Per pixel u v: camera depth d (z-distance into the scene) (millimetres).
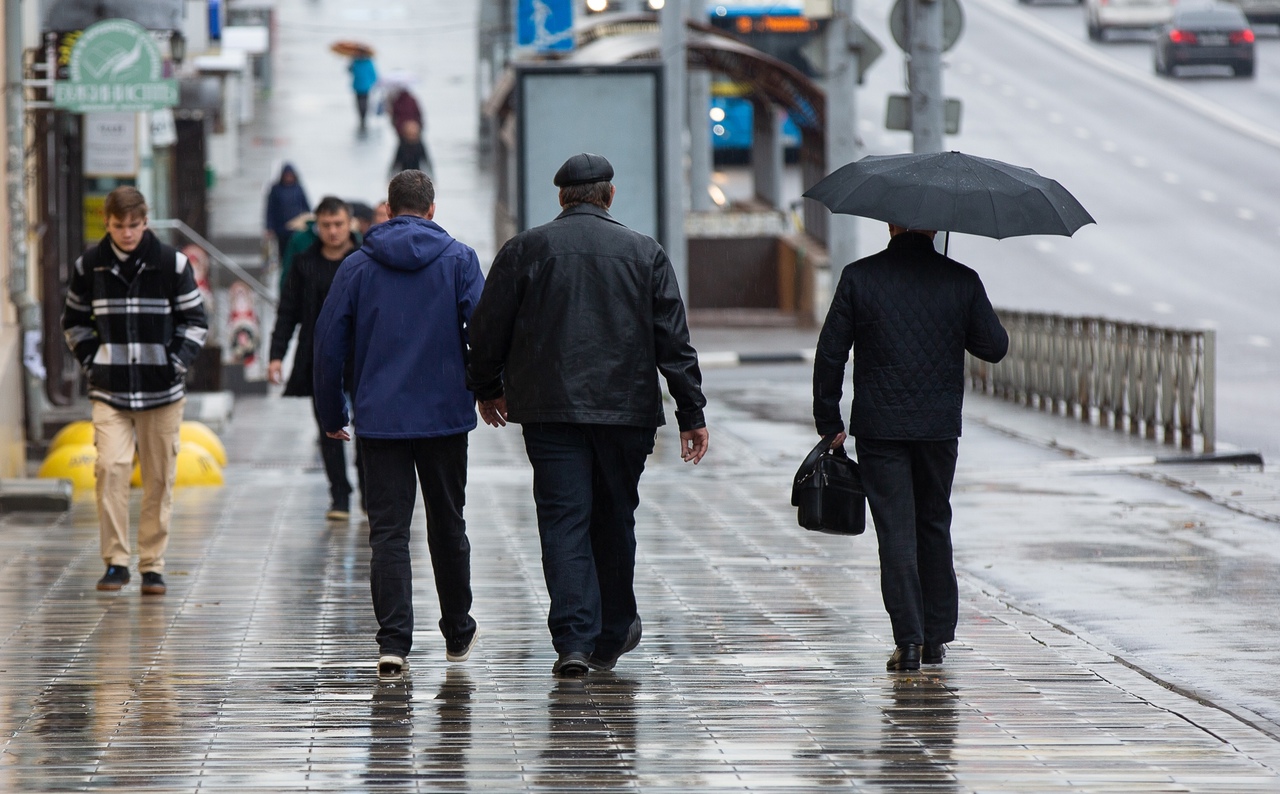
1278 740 19047
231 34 108188
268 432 54125
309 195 103438
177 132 86938
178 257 27672
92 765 17875
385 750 18500
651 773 17656
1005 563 31375
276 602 27094
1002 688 21453
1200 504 38875
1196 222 109375
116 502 27828
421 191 22281
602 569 22172
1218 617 26453
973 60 167875
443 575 22281
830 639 24469
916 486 22906
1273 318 82125
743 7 110812
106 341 27547
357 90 125438
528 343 21172
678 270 70188
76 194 54188
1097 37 176625
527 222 64562
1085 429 54250
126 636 24469
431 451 21938
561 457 21422
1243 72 157250
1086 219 22953
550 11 80875
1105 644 24688
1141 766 17969
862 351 22500
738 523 36312
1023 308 85562
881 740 18969
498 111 97250
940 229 22047
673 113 69750
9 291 42938
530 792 17000
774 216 98750
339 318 21906
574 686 21438
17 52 42312
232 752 18375
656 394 21406
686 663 22844
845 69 68375
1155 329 50750
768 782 17359
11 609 26484
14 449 41906
